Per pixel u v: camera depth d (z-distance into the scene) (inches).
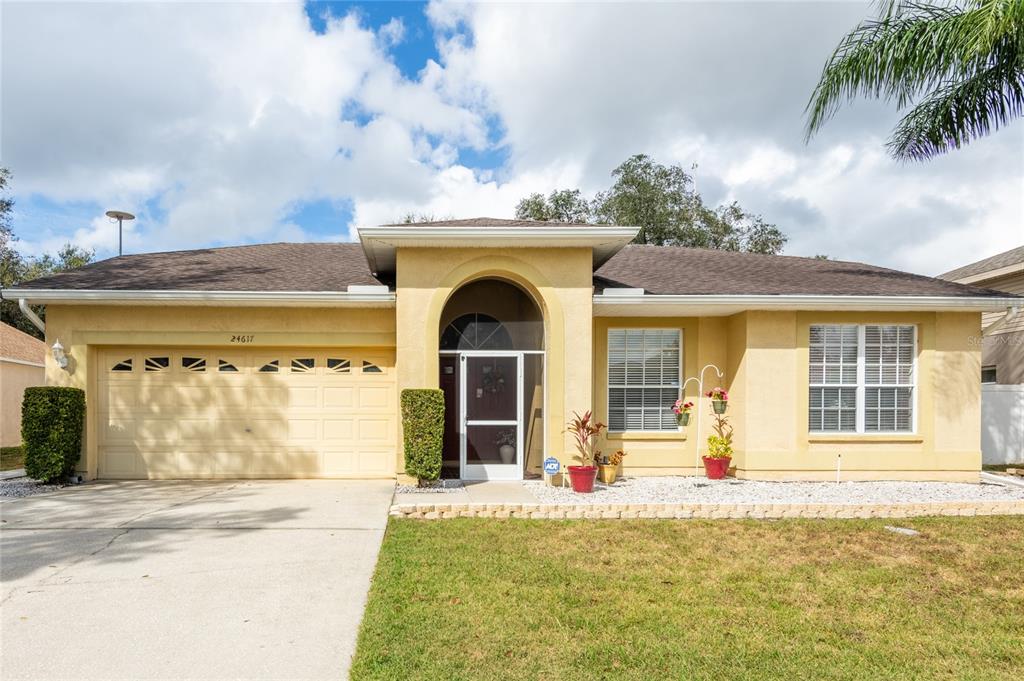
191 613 195.6
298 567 241.9
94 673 156.6
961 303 448.5
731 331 482.6
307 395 455.5
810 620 198.7
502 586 223.3
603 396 483.2
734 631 188.1
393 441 458.0
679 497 385.7
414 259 420.8
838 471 453.7
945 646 180.5
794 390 458.9
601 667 161.9
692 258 613.0
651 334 492.4
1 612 194.9
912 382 473.1
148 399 447.5
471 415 449.1
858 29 417.1
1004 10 345.4
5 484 421.7
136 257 579.8
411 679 153.8
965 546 289.7
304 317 450.0
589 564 253.3
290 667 161.0
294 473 451.8
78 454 425.1
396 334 441.4
